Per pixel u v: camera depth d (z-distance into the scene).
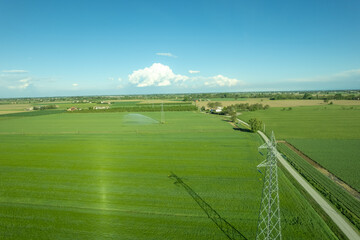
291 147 53.38
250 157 44.22
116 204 26.28
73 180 33.50
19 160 43.56
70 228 21.78
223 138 62.41
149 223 22.44
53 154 47.69
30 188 30.77
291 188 30.14
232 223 22.31
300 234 20.73
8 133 74.81
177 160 42.88
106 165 40.38
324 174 35.78
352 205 26.19
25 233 21.09
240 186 30.75
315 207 25.62
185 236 20.44
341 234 20.95
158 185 31.48
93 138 64.38
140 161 42.47
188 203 26.30
